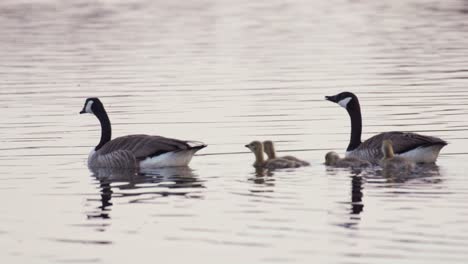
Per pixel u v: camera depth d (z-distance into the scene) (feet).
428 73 117.39
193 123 89.61
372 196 60.13
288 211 57.11
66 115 94.94
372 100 100.12
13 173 70.90
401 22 177.58
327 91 106.11
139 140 72.90
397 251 48.91
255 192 62.28
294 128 86.53
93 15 197.67
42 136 85.20
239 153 76.54
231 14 197.88
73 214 58.44
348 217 55.31
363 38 155.02
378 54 135.95
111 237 53.42
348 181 64.75
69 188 65.72
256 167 71.00
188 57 136.26
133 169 72.13
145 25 178.81
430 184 63.21
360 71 120.37
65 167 73.15
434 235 51.31
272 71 121.70
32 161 75.25
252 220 55.42
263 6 214.07
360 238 51.29
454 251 48.60
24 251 51.42
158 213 57.88
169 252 50.31
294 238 51.75
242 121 90.07
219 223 55.11
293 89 107.76
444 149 75.77
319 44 148.36
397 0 223.51
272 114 93.25
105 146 73.77
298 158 72.64
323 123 88.74
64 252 51.08
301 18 187.93
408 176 65.92
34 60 135.44
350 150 75.41
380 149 71.61
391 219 54.60
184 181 66.69
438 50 138.72
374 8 205.98
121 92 107.96
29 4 221.46
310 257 48.57
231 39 156.46
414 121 88.17
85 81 116.26
